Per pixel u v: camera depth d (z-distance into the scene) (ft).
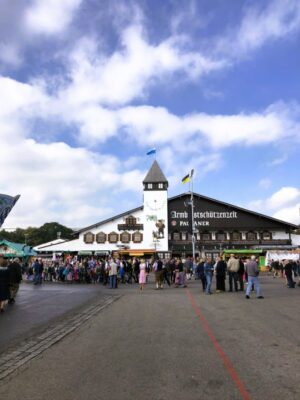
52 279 122.52
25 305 49.73
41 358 22.97
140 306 47.57
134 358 22.63
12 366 21.30
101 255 191.01
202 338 27.86
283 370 19.85
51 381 18.65
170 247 194.39
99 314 41.04
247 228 196.03
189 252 193.06
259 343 25.94
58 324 34.86
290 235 195.11
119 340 27.78
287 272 75.51
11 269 52.08
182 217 198.29
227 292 65.51
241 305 46.52
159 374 19.49
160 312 41.86
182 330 31.07
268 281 100.12
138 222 194.49
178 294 63.52
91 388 17.57
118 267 101.40
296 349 24.21
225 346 25.26
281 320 34.96
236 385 17.66
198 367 20.59
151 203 194.39
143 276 77.92
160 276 77.66
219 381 18.26
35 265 97.96
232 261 66.69
